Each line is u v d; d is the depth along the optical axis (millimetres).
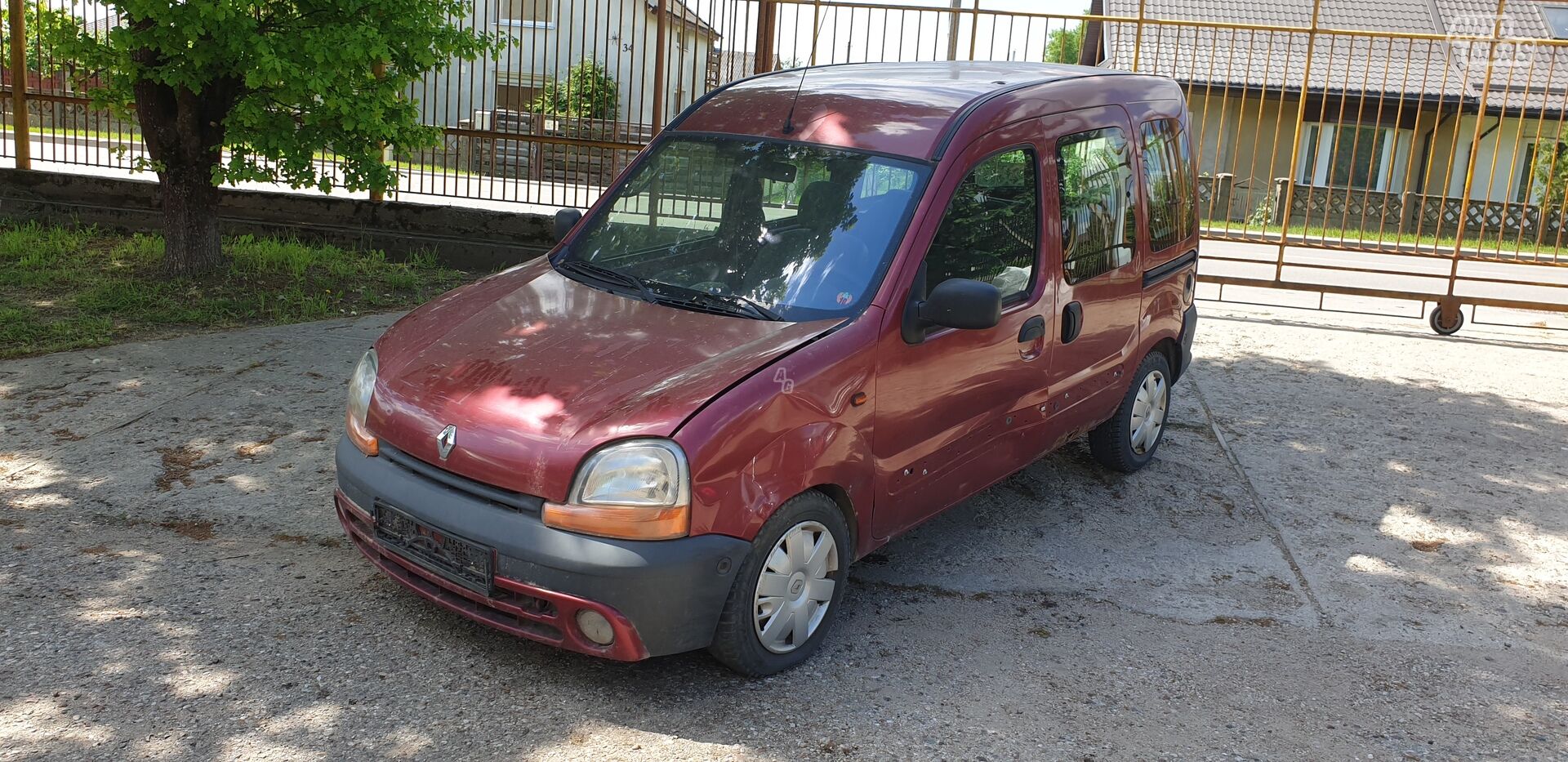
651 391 3562
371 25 8359
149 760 3213
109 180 10664
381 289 9320
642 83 10562
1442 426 7086
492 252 10320
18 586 4156
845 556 3994
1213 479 6004
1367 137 23078
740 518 3521
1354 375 8258
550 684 3729
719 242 4414
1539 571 5016
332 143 8734
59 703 3457
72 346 7215
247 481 5246
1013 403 4676
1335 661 4152
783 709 3650
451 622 4086
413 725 3457
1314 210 23188
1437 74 22906
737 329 3939
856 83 4934
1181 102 6102
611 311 4148
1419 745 3625
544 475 3434
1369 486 5988
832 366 3768
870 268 4066
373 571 4449
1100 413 5453
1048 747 3510
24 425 5816
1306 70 10289
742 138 4695
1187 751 3531
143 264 9539
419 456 3697
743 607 3605
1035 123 4734
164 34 7820
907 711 3680
